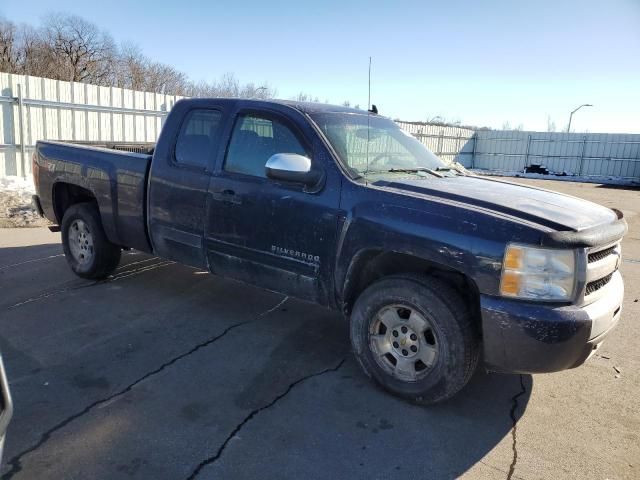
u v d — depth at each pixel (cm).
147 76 4212
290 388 355
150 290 545
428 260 322
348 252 352
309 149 381
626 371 402
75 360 382
